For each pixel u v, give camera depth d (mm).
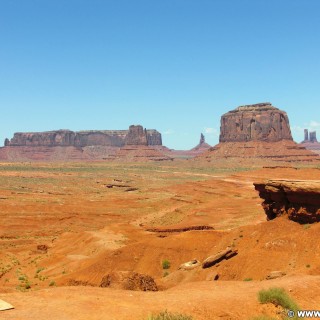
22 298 20438
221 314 19031
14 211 113375
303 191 43469
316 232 39312
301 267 35469
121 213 115625
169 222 95938
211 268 42219
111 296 21359
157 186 196000
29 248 75438
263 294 20812
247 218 84188
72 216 107875
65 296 21000
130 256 52406
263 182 50062
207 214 94812
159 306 19547
